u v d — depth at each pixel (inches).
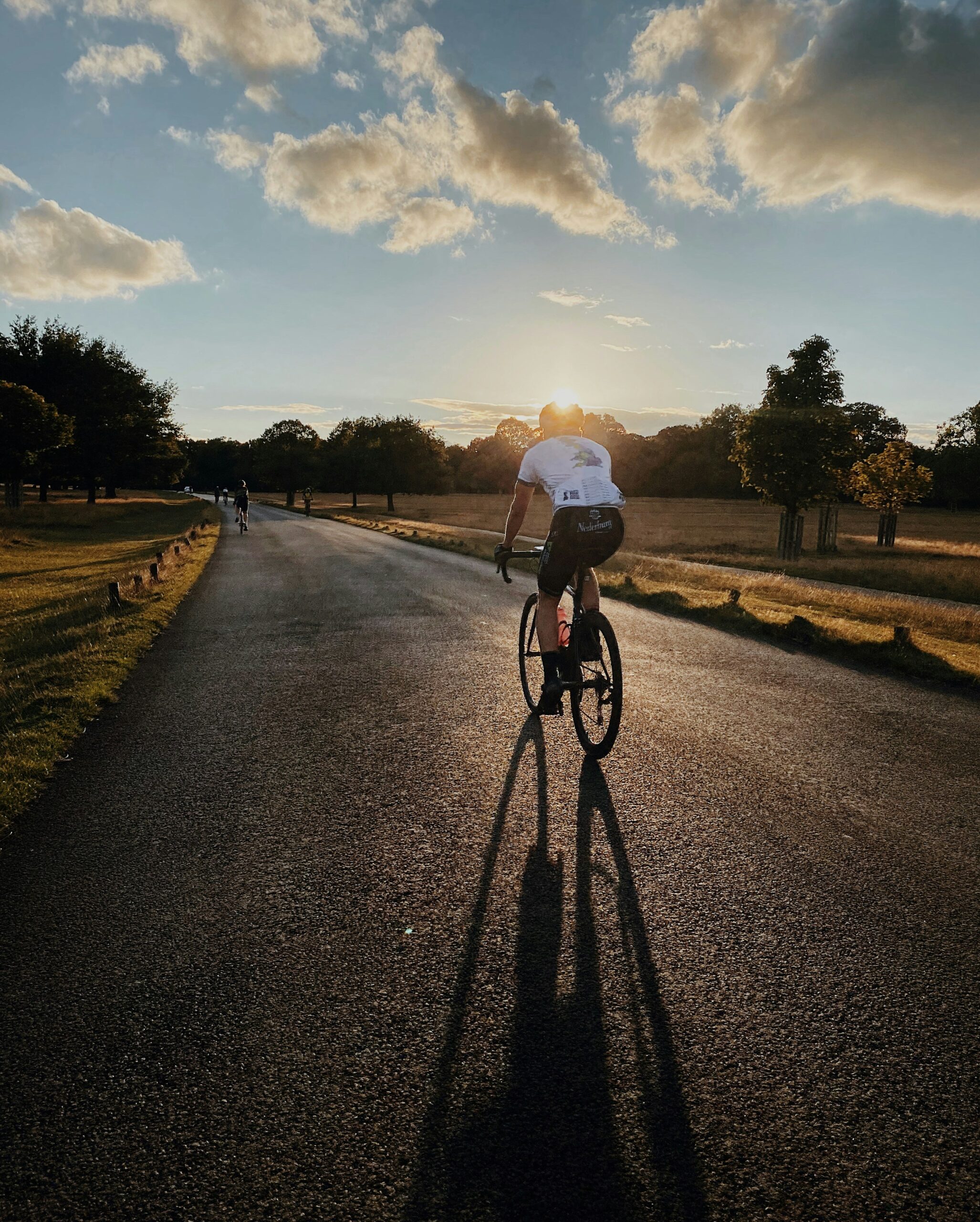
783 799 151.3
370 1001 91.0
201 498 4768.7
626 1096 75.3
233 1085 77.9
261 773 173.5
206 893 118.8
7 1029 87.4
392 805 151.7
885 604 482.0
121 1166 68.2
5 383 1537.9
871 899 112.7
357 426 3213.6
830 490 1041.5
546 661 169.3
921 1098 74.4
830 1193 64.2
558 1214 62.6
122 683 272.8
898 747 184.4
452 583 565.0
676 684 251.6
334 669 282.5
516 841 134.0
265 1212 63.2
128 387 2549.2
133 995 93.3
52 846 137.6
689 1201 63.6
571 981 93.9
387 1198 64.4
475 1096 75.6
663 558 964.0
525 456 168.6
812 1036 83.5
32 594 602.5
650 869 122.8
